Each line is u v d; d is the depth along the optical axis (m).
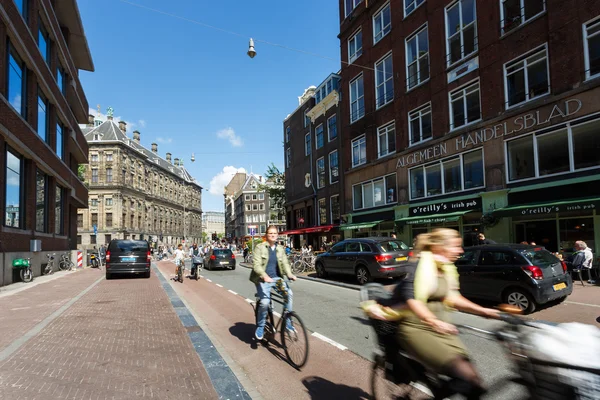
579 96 11.26
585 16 11.17
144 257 15.13
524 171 12.85
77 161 29.47
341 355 4.97
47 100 19.00
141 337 5.59
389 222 19.17
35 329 6.00
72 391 3.56
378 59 20.28
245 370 4.48
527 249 7.52
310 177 29.77
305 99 33.28
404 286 2.78
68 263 20.75
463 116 15.32
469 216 14.75
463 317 7.05
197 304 9.35
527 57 12.88
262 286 5.13
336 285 12.09
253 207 88.62
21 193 15.45
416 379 2.79
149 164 78.00
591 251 10.95
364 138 21.45
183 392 3.63
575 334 2.07
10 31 13.39
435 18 16.52
